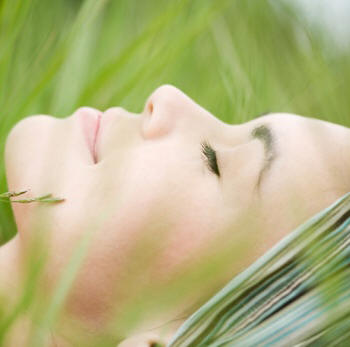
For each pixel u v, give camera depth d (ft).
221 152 2.21
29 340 2.11
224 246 2.14
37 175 2.21
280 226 2.14
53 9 2.88
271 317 2.01
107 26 3.00
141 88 2.68
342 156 2.19
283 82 2.69
